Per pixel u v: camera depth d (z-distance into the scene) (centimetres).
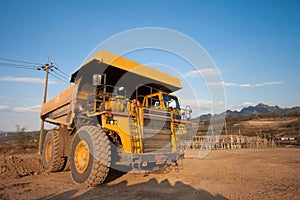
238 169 766
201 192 450
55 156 739
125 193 451
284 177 607
